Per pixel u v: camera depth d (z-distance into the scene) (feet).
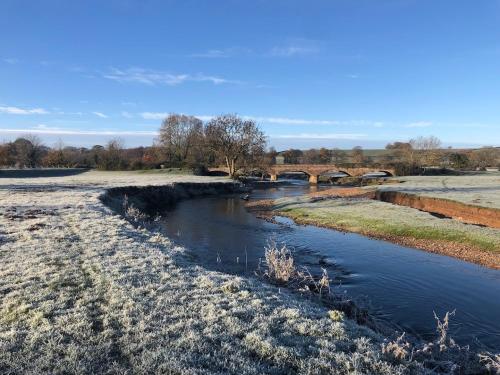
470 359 33.55
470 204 125.18
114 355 26.61
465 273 66.95
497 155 443.32
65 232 61.87
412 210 129.08
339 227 110.42
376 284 60.08
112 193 136.98
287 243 89.71
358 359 27.40
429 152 408.46
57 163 385.29
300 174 431.84
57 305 33.65
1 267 42.80
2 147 361.30
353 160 489.67
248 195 213.05
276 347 27.96
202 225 112.47
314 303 41.68
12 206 89.61
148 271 43.39
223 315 32.78
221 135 285.84
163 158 391.24
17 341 27.66
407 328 43.70
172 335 29.30
